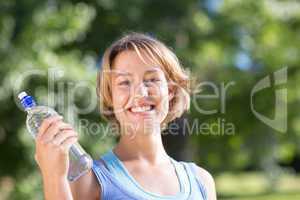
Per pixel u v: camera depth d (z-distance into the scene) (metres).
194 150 13.09
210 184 2.82
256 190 24.47
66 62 10.00
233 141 13.48
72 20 10.88
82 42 11.38
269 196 21.91
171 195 2.65
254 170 32.38
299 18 14.84
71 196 2.36
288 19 14.91
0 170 10.77
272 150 14.80
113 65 2.78
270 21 14.41
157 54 2.75
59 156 2.34
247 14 14.03
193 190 2.71
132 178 2.62
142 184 2.62
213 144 13.49
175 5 11.49
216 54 13.05
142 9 11.30
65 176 2.36
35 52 10.03
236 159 14.66
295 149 17.28
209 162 13.81
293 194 22.72
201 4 12.46
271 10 14.41
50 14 10.70
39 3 10.32
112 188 2.56
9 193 10.86
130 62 2.73
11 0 10.18
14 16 10.22
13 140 10.56
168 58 2.79
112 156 2.69
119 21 11.25
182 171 2.77
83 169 2.47
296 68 14.28
